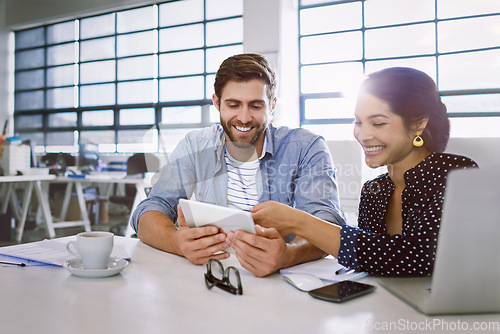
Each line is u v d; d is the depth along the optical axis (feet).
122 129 21.93
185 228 2.99
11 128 25.26
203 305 1.95
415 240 2.42
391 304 1.97
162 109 20.74
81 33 22.91
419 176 2.80
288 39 16.12
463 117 14.26
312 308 1.92
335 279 2.39
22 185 18.83
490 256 1.67
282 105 15.55
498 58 13.76
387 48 15.38
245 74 3.56
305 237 2.65
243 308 1.92
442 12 14.40
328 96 16.40
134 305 1.94
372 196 3.42
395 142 2.89
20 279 2.40
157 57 20.71
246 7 16.12
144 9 20.85
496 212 1.61
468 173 1.59
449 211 1.63
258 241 2.49
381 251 2.44
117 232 14.87
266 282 2.39
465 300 1.75
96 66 22.53
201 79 19.69
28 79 24.91
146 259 2.95
